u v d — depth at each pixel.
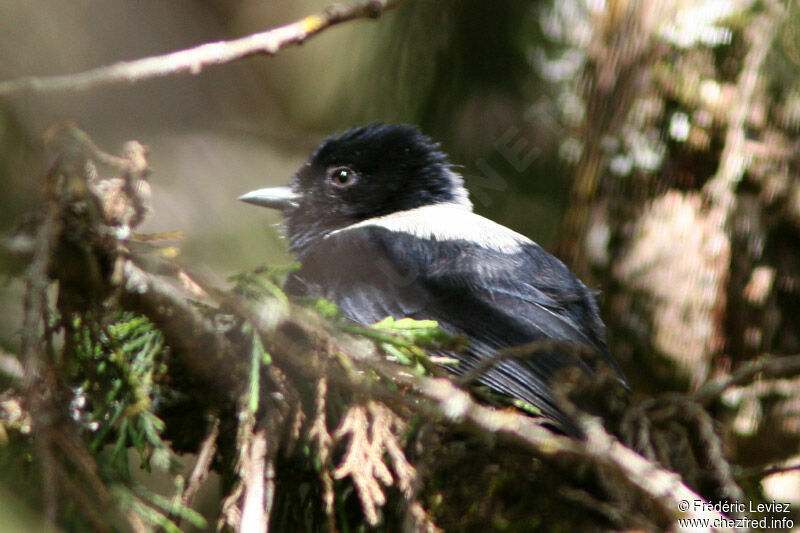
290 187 12.08
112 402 6.67
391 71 12.55
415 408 6.38
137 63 6.39
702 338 11.85
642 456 7.38
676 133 11.73
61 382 5.95
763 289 11.77
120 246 5.76
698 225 11.80
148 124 13.18
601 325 9.99
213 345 6.32
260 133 13.46
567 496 7.20
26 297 5.38
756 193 11.73
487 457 7.33
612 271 12.07
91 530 5.68
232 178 13.38
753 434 11.66
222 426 7.09
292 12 14.88
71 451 5.63
